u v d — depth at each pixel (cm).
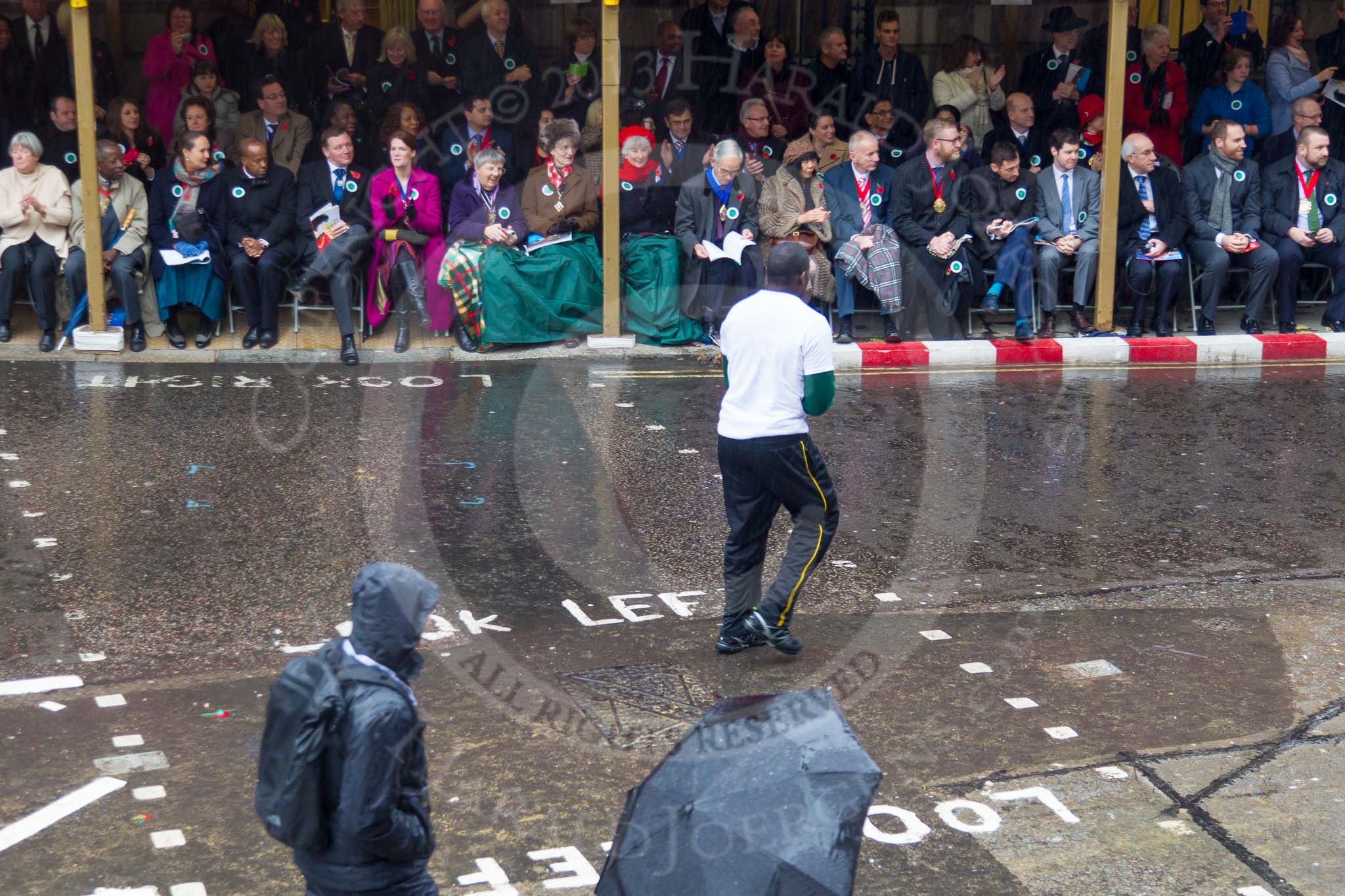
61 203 1006
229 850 404
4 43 1101
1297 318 1169
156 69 1120
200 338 1031
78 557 634
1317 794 448
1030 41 1304
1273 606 607
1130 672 538
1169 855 412
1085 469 800
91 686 509
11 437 812
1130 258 1100
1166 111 1161
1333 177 1105
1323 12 1365
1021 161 1135
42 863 395
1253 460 820
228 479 750
